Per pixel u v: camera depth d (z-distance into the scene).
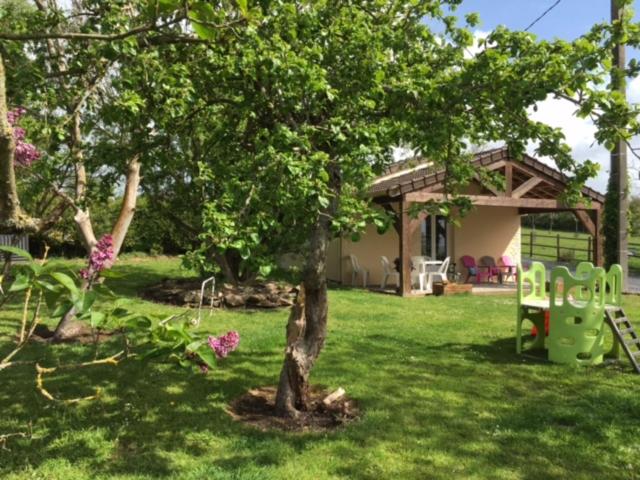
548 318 7.45
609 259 14.26
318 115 4.54
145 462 3.75
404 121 4.36
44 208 5.34
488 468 3.75
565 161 4.27
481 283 16.77
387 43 4.55
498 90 4.00
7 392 5.12
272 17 4.02
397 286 15.12
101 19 4.39
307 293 4.83
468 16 4.62
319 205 3.65
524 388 5.65
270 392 5.38
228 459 3.80
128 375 5.73
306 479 3.53
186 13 2.22
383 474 3.63
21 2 6.74
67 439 4.09
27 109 4.71
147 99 4.91
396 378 5.87
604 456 3.98
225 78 4.61
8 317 8.73
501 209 17.73
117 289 12.73
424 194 13.37
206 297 10.54
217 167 5.06
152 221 11.73
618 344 7.14
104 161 5.39
